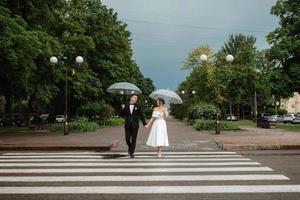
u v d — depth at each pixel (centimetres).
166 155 1511
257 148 1719
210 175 1030
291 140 2008
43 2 3117
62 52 3984
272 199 761
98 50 5200
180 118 7869
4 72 2800
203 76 5259
